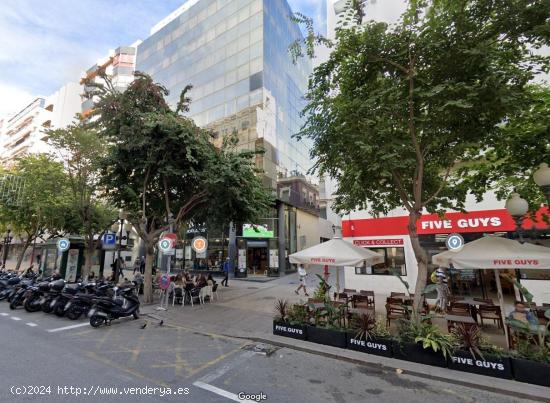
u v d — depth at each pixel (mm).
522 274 10797
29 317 9469
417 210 6734
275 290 15953
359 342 6328
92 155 14258
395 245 13688
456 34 5766
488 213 11750
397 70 6809
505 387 4684
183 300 11570
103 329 8227
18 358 5707
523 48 5879
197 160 11227
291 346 6809
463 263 5961
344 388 4797
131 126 11023
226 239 24125
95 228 17953
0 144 68625
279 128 27812
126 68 44312
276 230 25125
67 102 50094
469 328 6191
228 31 28453
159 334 7840
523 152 6645
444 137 6574
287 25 31797
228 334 7809
